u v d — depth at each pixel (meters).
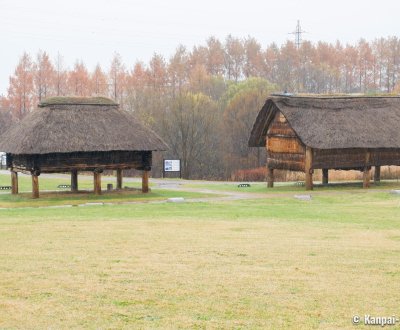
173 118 94.25
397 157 53.97
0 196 48.56
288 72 151.38
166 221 31.11
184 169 92.50
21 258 21.27
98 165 48.31
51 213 35.12
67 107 48.47
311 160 51.22
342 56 171.00
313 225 30.17
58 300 16.38
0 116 116.44
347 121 51.69
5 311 15.52
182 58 157.75
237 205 40.22
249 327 14.53
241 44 166.00
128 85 125.81
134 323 14.73
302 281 18.20
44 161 46.78
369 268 19.88
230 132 97.38
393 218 33.41
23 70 126.44
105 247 23.38
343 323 14.80
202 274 18.97
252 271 19.39
